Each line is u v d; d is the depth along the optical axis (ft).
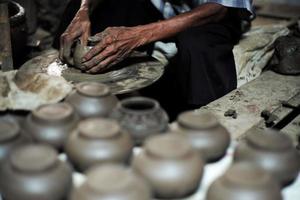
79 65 6.40
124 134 4.19
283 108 6.94
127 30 6.63
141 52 7.94
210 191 3.81
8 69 6.80
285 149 4.17
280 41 8.21
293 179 4.30
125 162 4.16
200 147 4.28
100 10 8.48
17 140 4.13
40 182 3.63
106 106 4.75
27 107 5.46
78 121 4.51
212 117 4.49
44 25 12.03
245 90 7.25
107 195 3.41
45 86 5.75
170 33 7.14
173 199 3.99
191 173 3.86
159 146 3.91
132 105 4.58
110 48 6.32
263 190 3.62
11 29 7.00
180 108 8.69
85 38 6.53
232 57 7.97
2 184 3.72
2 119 4.35
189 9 8.43
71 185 3.88
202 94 7.44
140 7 8.57
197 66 7.38
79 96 4.76
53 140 4.28
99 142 3.99
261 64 8.72
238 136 5.76
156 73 6.54
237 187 3.64
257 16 12.13
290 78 7.91
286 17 11.85
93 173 3.61
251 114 6.41
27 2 10.82
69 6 8.62
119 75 6.42
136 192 3.50
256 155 4.14
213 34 7.65
